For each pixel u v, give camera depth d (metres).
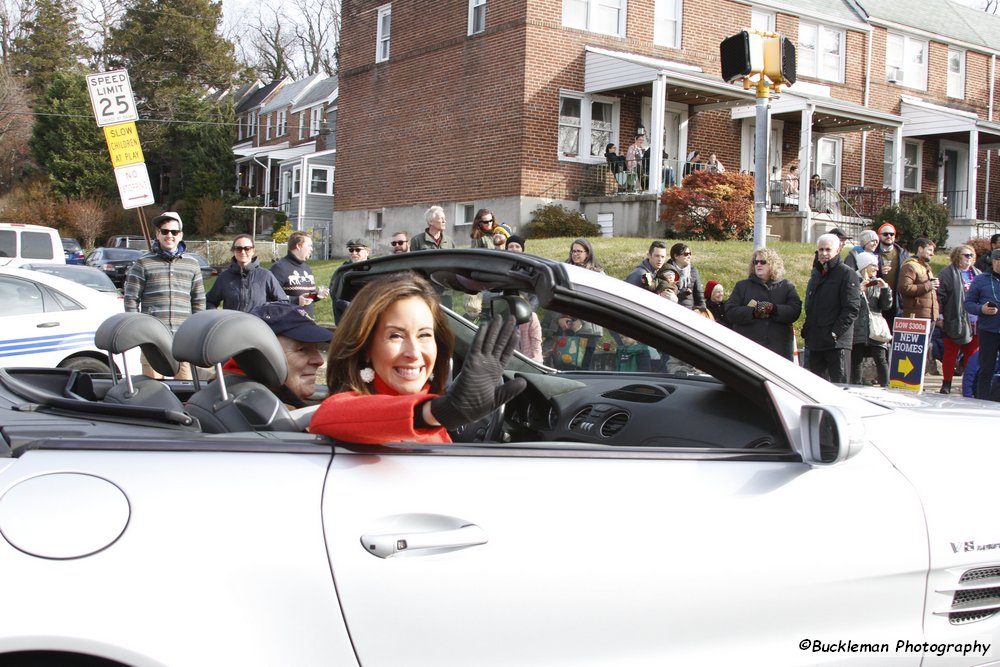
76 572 1.66
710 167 20.66
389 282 2.26
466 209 21.47
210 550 1.76
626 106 21.17
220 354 2.24
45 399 2.30
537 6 19.83
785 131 23.56
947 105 27.28
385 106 23.80
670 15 21.92
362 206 24.72
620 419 2.97
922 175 26.53
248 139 50.69
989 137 26.78
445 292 2.94
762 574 2.18
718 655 2.14
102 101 9.65
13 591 1.61
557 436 3.11
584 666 2.01
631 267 14.78
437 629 1.89
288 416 2.40
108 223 40.06
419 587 1.89
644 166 20.81
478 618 1.93
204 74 51.62
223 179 43.41
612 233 19.78
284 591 1.79
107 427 2.09
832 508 2.30
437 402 1.87
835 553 2.26
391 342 2.23
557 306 2.29
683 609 2.10
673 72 19.09
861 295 7.95
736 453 2.32
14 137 47.47
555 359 3.25
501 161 20.30
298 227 34.19
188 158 43.81
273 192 43.00
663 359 3.13
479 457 2.09
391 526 1.90
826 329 7.64
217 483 1.84
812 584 2.23
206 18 51.81
